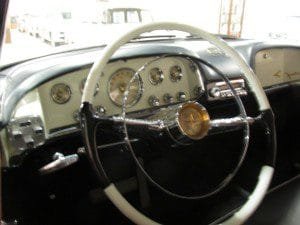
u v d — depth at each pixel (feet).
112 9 11.85
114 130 2.90
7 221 3.47
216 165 5.00
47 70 3.34
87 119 2.44
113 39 2.55
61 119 3.48
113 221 4.48
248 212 2.97
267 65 5.44
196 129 2.90
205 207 4.47
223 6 18.74
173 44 4.55
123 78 3.64
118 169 4.22
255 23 17.24
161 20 2.71
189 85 4.13
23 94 3.09
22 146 3.04
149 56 3.70
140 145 3.29
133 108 3.76
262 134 4.88
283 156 5.69
